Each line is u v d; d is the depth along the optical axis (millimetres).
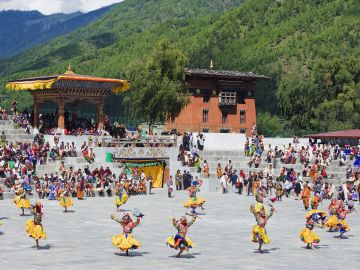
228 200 65938
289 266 29250
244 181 75312
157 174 82625
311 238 35469
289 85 142750
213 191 75750
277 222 48906
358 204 66000
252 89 137625
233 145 94438
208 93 132500
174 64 113688
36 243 33094
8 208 53312
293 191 72750
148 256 30844
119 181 68375
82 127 90625
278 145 98188
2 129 81188
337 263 30672
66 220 46156
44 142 79688
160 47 113750
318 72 142625
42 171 69750
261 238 33344
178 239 30797
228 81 133875
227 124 134250
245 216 51719
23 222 43906
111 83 90688
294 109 141500
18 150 69938
